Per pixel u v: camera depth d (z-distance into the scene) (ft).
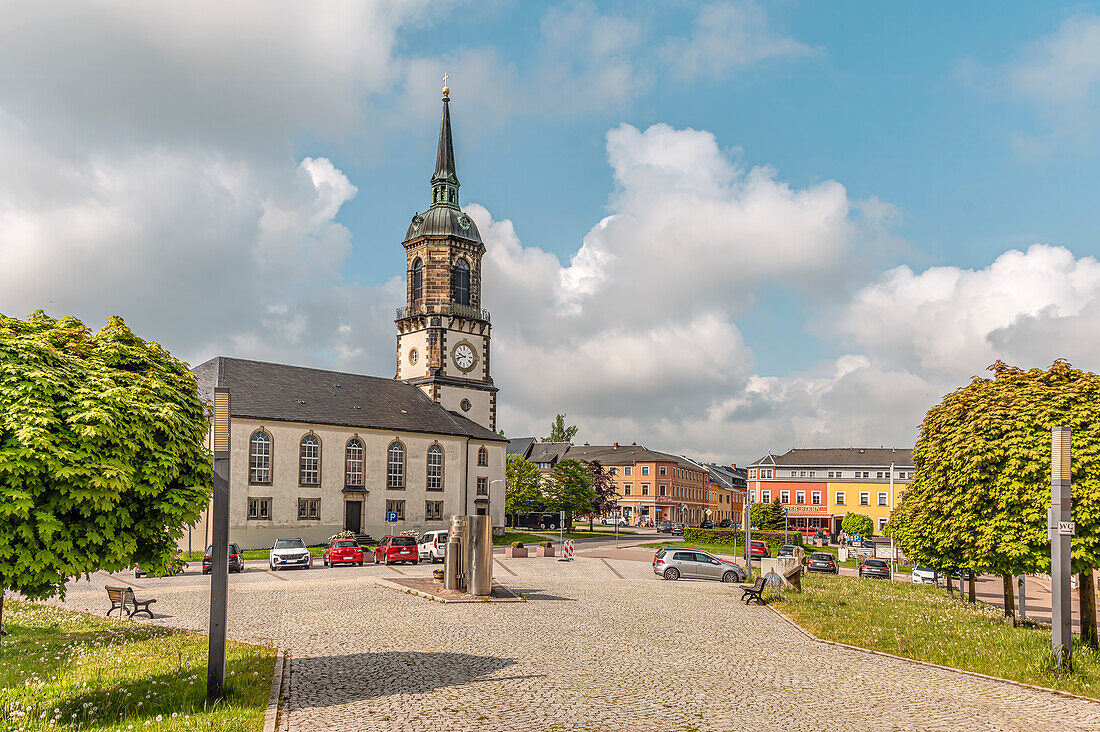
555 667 53.26
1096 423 64.64
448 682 48.16
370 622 73.56
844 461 324.39
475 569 93.25
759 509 273.95
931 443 82.38
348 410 219.20
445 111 271.49
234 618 76.33
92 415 36.91
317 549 188.96
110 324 44.70
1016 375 74.18
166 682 44.65
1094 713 43.65
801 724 40.73
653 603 94.27
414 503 226.58
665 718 41.22
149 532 40.65
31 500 35.50
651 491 426.92
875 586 132.87
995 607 108.17
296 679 48.44
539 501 321.73
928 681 51.11
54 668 49.24
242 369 210.79
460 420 251.60
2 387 36.24
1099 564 63.05
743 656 59.31
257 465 195.00
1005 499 67.00
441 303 257.75
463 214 266.16
